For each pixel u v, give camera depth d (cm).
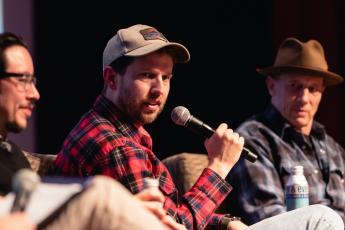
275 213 547
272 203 553
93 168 425
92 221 301
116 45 451
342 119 827
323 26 831
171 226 386
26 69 370
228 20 828
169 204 433
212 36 825
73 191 296
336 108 825
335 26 835
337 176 603
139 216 304
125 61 446
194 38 822
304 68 595
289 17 828
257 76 828
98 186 301
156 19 811
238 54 828
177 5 816
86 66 784
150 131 811
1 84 367
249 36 829
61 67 774
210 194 442
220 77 827
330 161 605
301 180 535
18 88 368
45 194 294
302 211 454
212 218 487
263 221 461
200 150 815
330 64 832
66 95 776
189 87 822
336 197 595
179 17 817
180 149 812
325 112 826
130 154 425
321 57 613
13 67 367
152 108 446
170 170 553
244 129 591
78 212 299
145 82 444
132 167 421
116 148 425
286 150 584
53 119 770
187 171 544
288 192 536
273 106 605
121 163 422
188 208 437
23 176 272
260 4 829
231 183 571
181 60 464
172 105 817
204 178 446
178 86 820
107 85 455
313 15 833
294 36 828
